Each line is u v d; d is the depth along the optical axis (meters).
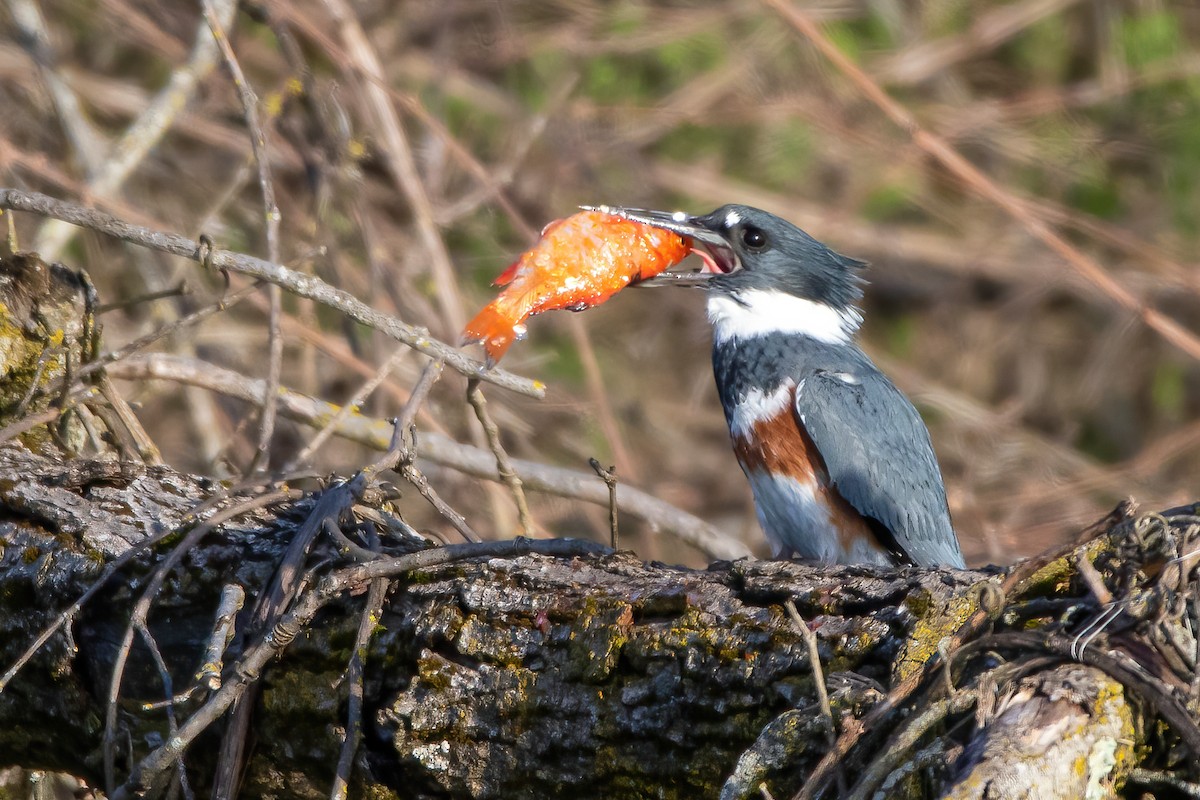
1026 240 15.23
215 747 5.36
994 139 15.50
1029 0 16.38
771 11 14.70
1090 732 3.96
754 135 15.56
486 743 4.89
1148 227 15.38
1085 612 4.29
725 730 4.57
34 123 11.91
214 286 11.66
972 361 15.23
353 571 5.08
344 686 5.12
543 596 4.96
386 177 12.10
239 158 12.31
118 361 7.09
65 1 12.94
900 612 4.49
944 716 4.12
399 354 7.00
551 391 12.06
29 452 6.43
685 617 4.73
